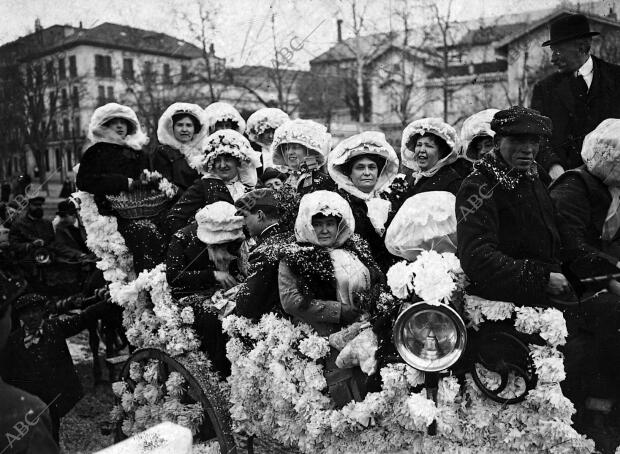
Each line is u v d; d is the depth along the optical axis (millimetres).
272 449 3824
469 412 2922
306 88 17469
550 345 2883
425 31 14781
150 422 4172
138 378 4316
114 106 5289
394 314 3033
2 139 10227
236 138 4891
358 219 3877
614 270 3336
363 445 3115
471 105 13422
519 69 11383
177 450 2381
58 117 10891
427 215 3113
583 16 4457
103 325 5883
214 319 4090
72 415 5227
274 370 3369
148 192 4902
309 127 4898
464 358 2939
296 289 3371
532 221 3055
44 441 2309
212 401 3781
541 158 4480
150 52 13336
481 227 2961
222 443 3674
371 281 3412
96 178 4758
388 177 4199
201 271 4273
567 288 2881
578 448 2840
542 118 3037
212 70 14664
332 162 4023
